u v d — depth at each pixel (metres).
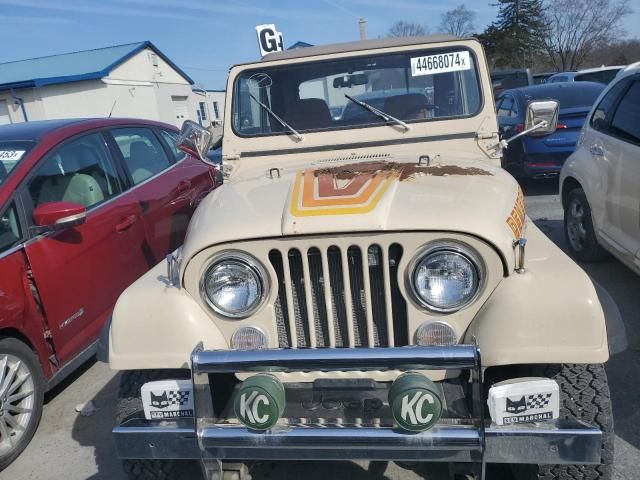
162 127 5.55
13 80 23.61
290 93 3.53
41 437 3.50
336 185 2.47
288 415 2.19
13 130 4.27
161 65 26.23
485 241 2.11
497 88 6.52
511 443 1.99
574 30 45.84
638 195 4.17
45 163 3.93
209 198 2.78
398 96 3.45
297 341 2.30
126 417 2.37
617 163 4.55
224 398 2.38
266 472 2.98
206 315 2.30
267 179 2.88
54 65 25.30
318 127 3.47
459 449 1.97
